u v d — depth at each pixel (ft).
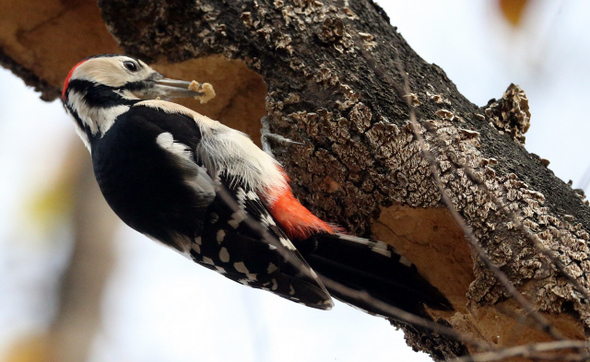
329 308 26.30
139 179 26.58
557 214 23.20
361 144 25.54
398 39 27.94
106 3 28.86
